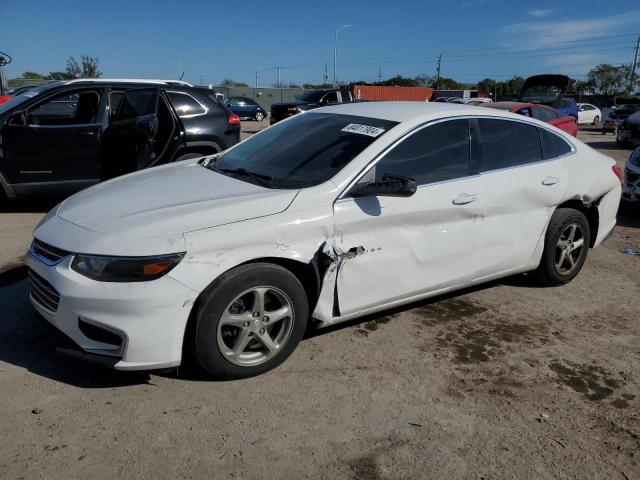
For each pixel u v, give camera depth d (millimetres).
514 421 2967
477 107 4266
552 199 4426
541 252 4543
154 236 2861
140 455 2561
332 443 2715
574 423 2977
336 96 22422
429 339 3828
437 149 3838
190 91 7254
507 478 2553
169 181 3723
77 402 2932
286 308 3221
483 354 3662
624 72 67562
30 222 6535
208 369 3057
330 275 3328
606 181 4926
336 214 3291
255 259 3082
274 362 3270
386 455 2656
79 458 2523
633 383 3400
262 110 34312
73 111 7320
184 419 2832
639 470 2648
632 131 16062
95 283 2799
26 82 31391
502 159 4199
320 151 3742
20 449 2562
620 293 4844
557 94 14258
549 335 3986
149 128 5750
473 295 4656
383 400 3086
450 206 3764
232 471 2496
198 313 2926
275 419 2871
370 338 3793
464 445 2756
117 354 2852
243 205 3129
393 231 3543
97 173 7098
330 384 3213
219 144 7340
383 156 3566
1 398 2938
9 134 6562
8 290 4328
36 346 3482
